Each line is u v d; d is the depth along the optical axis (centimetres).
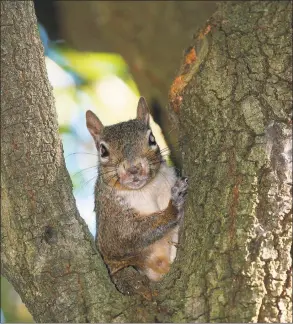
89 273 932
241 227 912
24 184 914
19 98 912
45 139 926
